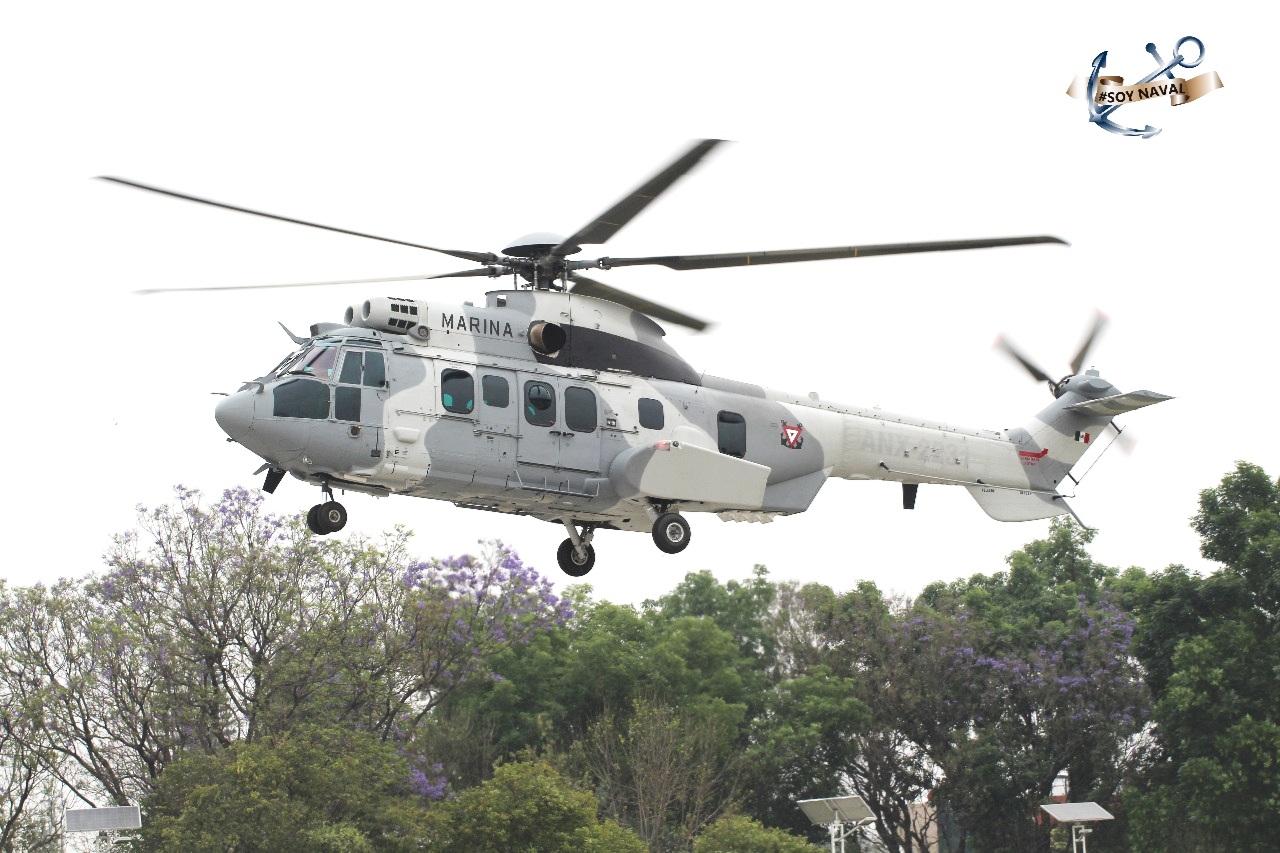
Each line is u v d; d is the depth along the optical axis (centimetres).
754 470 7481
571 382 7194
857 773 16688
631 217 6575
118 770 11112
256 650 11525
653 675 16175
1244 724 12800
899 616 17862
